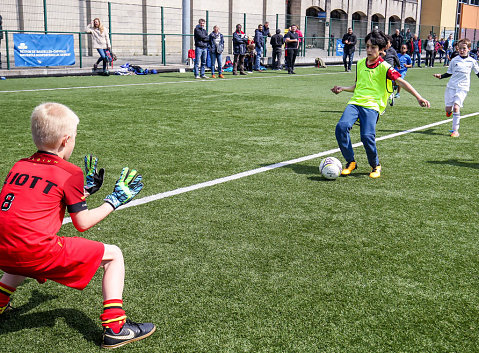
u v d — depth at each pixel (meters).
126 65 19.91
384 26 38.50
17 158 6.14
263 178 5.48
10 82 15.59
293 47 21.20
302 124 8.99
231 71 22.56
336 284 3.12
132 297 2.94
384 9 47.28
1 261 2.30
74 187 2.35
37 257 2.27
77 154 6.43
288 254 3.54
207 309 2.82
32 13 22.69
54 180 2.32
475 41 52.62
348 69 23.36
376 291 3.04
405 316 2.77
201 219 4.21
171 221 4.15
